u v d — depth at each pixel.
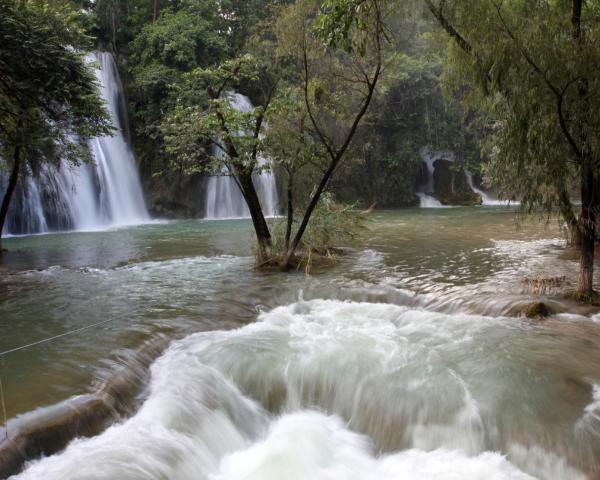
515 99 7.95
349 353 7.27
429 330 8.09
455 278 11.01
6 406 5.44
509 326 8.04
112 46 31.72
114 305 9.48
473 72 8.80
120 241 18.81
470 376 6.48
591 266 8.94
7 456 4.69
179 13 31.34
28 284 11.34
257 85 29.61
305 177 13.28
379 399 6.26
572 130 7.91
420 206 36.12
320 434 5.97
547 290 9.67
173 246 17.16
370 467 5.47
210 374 6.75
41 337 7.71
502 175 9.33
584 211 8.57
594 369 6.48
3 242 19.36
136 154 29.92
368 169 34.44
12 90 12.52
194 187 29.66
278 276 11.77
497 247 15.08
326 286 10.64
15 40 11.45
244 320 8.94
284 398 6.68
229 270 12.62
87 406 5.60
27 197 22.78
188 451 5.43
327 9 10.12
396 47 11.43
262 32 12.52
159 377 6.68
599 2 8.78
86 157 16.20
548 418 5.52
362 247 15.68
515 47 7.71
